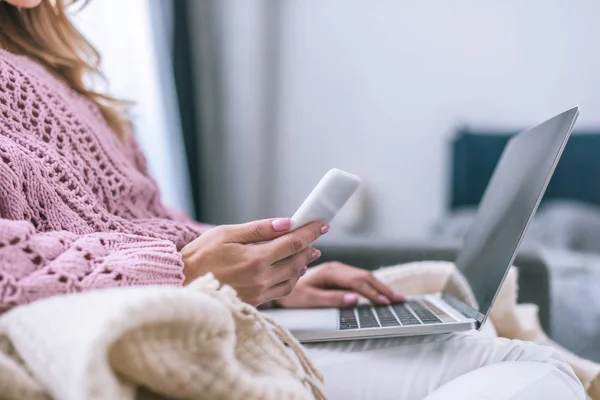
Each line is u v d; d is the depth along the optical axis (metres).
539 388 0.40
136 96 1.77
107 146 0.65
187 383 0.29
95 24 1.52
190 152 2.20
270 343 0.36
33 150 0.50
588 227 1.99
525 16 2.49
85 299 0.29
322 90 2.69
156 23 1.95
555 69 2.48
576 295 1.28
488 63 2.54
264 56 2.60
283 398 0.31
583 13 2.43
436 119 2.62
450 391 0.40
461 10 2.55
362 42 2.65
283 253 0.49
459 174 2.51
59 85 0.69
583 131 2.43
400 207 2.68
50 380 0.26
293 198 2.75
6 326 0.29
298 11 2.67
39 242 0.37
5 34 0.75
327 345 0.56
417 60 2.61
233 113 2.54
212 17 2.49
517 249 0.54
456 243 1.11
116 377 0.27
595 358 1.06
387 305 0.73
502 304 0.79
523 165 0.66
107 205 0.59
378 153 2.68
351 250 1.09
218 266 0.48
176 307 0.28
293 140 2.73
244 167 2.56
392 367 0.50
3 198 0.43
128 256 0.40
